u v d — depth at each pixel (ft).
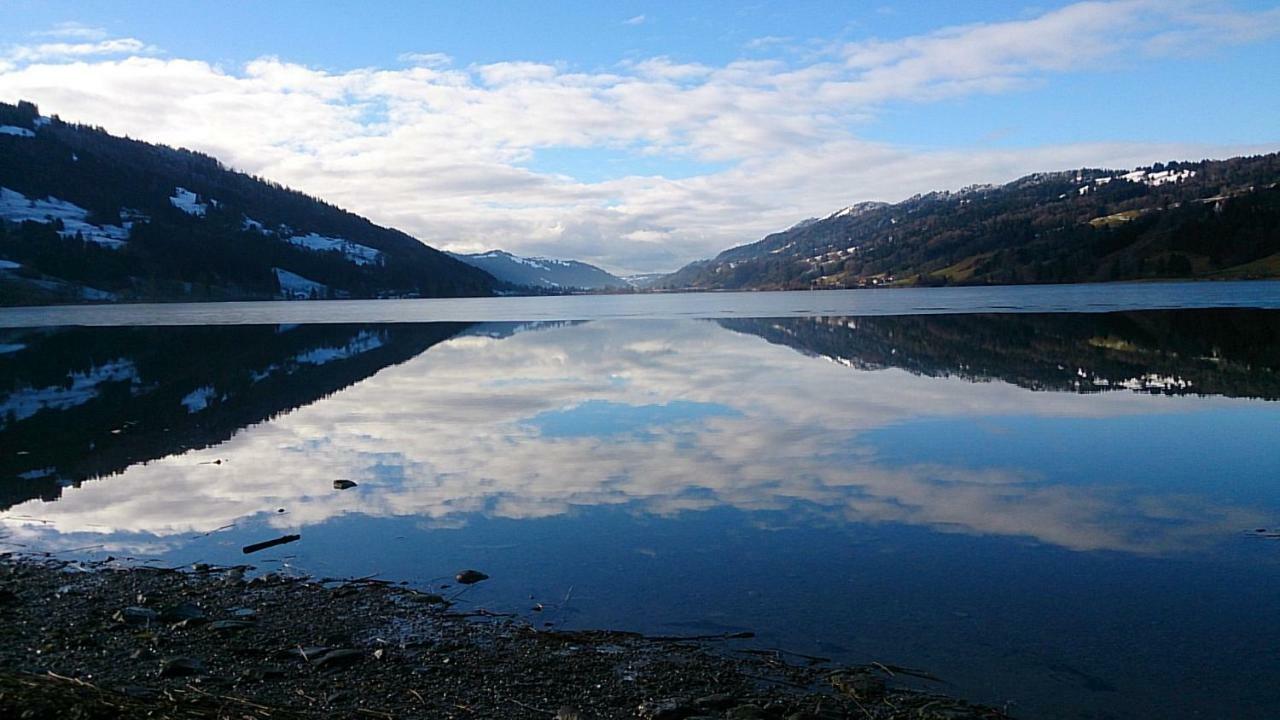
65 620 27.63
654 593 29.91
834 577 31.35
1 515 41.27
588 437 60.64
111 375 107.04
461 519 39.96
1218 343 120.47
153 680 22.98
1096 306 240.94
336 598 29.71
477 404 77.71
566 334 183.93
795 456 52.95
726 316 261.65
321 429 65.41
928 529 37.27
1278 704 21.40
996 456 51.90
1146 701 21.66
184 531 38.47
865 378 92.68
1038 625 26.66
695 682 22.80
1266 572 31.07
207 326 231.30
